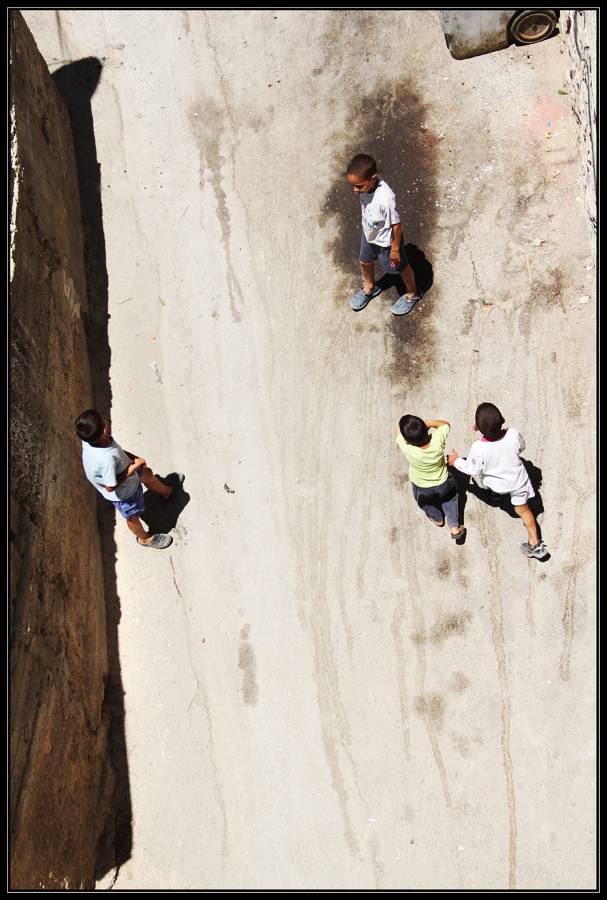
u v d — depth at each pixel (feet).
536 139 20.77
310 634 17.98
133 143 23.72
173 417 20.68
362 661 17.51
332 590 18.25
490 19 20.72
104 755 17.53
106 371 21.43
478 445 15.48
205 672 18.17
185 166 23.26
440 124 21.61
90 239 22.85
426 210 20.88
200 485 19.89
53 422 17.61
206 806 16.94
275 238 21.93
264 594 18.56
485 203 20.54
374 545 18.42
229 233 22.27
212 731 17.60
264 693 17.70
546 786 15.84
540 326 19.17
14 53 18.81
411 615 17.66
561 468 17.99
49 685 14.88
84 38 25.16
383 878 15.79
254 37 24.25
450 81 21.95
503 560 17.65
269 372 20.62
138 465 16.89
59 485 17.29
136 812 17.20
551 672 16.65
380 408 19.56
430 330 19.85
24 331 16.51
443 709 16.81
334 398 19.95
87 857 15.97
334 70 23.15
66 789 15.11
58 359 18.63
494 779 16.08
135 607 19.12
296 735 17.20
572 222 19.77
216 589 18.85
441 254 20.39
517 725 16.39
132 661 18.66
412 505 18.56
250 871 16.28
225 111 23.61
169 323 21.65
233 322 21.31
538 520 17.75
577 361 18.69
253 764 17.13
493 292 19.74
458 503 18.26
